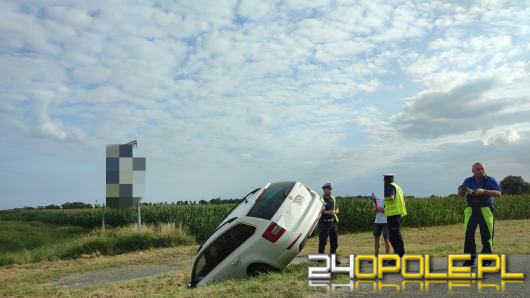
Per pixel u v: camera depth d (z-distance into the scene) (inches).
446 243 626.2
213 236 377.1
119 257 743.1
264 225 358.3
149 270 570.9
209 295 263.4
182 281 407.5
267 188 400.5
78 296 378.0
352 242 752.3
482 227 319.0
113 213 1317.7
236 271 360.8
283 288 259.0
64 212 1998.0
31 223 1750.7
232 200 1792.6
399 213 377.7
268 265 357.1
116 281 481.1
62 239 1018.7
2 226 1503.4
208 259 373.4
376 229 399.2
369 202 1095.6
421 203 1167.0
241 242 363.9
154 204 1496.1
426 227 1071.6
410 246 587.8
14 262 741.9
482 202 319.9
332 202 424.2
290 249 359.3
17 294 434.9
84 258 759.7
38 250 813.2
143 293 356.2
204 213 1135.6
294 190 388.8
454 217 1128.8
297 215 374.0
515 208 1274.6
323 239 419.5
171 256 712.4
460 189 327.3
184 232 949.8
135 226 944.3
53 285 494.0
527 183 2206.0
